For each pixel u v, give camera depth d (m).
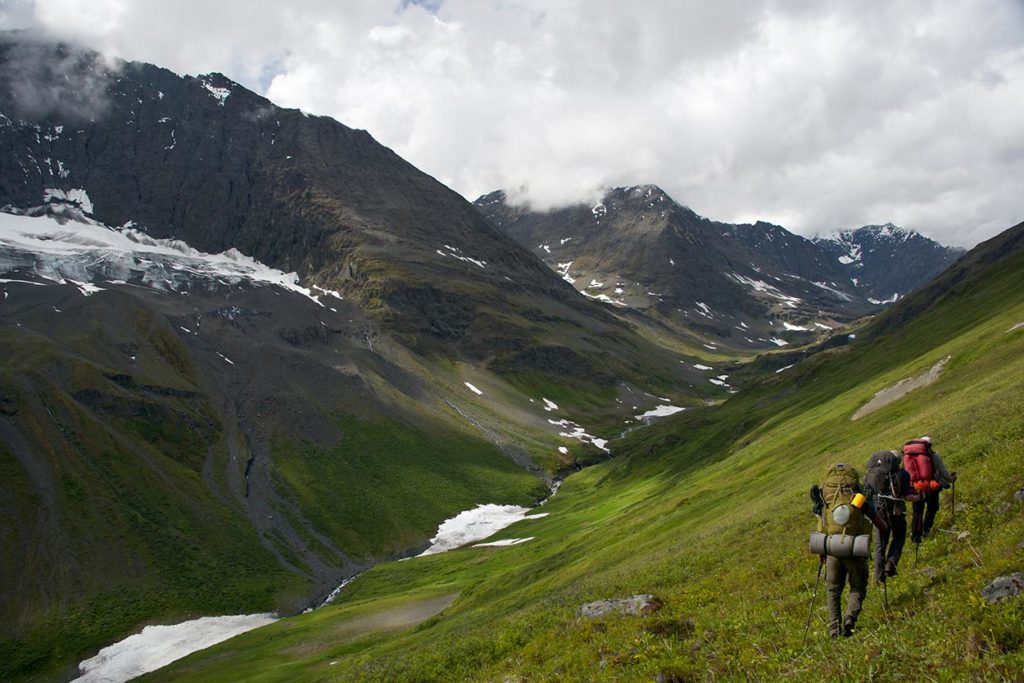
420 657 31.20
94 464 146.12
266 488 173.62
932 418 47.38
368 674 31.88
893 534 12.40
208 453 179.38
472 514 186.12
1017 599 10.50
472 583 108.62
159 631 114.19
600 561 64.19
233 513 156.62
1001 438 24.02
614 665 17.14
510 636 28.00
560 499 192.00
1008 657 9.08
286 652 89.75
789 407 138.88
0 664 102.12
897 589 14.12
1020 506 16.11
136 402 177.50
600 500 161.12
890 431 53.41
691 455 150.12
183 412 188.50
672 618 19.73
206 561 135.62
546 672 19.45
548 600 43.22
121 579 122.50
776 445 90.56
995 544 13.98
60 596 115.00
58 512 129.00
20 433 141.62
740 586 23.62
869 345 174.75
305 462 190.12
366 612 104.88
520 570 86.81
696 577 31.06
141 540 132.88
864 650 10.95
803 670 11.43
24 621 109.31
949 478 12.84
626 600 25.17
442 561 141.75
